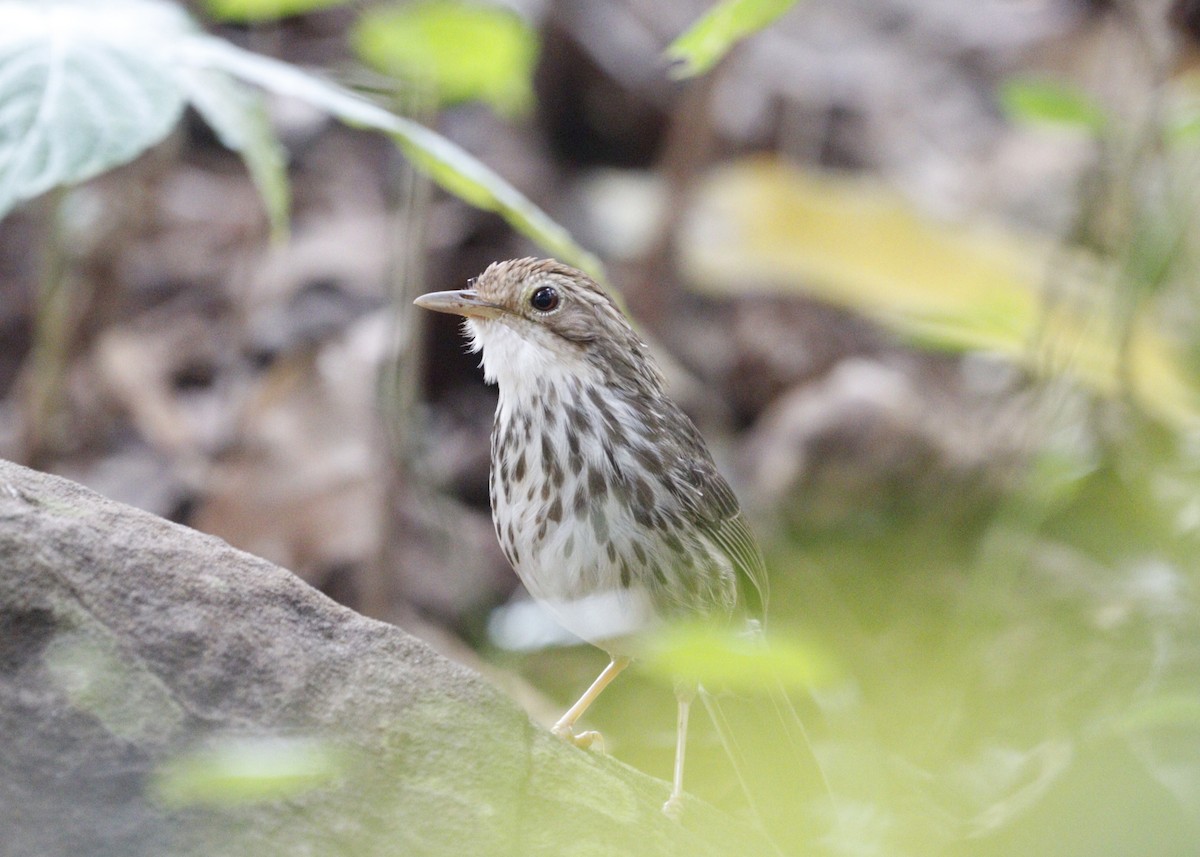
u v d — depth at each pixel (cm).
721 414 1541
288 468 1221
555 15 1719
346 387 1264
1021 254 1516
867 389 1486
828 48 1984
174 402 1332
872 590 1312
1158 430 1223
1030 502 1145
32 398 1232
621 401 849
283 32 1555
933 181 1817
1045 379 1229
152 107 752
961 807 976
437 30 976
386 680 573
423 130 921
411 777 554
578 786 589
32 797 502
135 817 508
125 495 1259
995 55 2034
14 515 554
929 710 1128
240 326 1334
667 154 1577
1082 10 2031
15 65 746
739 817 1029
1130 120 1274
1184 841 704
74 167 722
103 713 523
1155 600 1052
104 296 1330
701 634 455
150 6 860
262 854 515
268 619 572
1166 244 1148
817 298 1636
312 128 1528
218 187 1529
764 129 1845
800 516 1414
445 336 1450
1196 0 1513
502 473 854
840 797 958
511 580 1312
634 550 821
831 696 1056
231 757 434
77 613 538
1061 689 1070
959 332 1257
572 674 1220
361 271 1384
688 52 807
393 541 1183
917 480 1427
